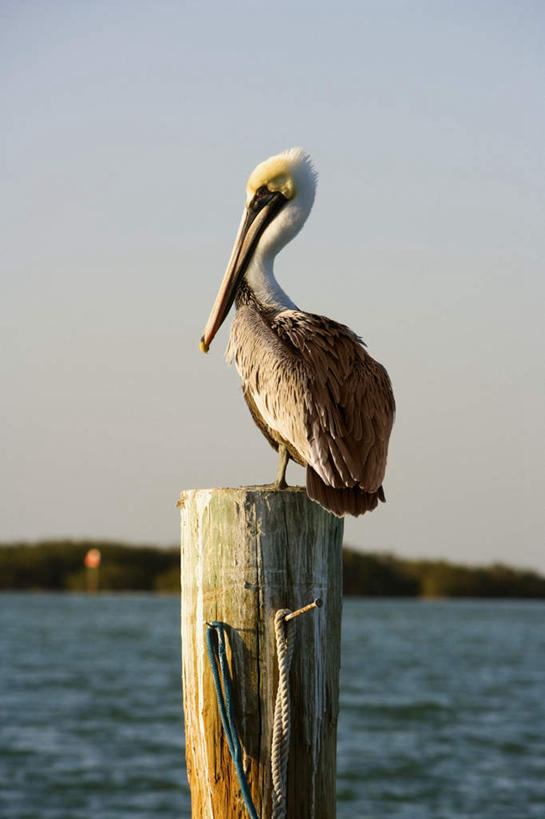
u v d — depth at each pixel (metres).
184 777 19.48
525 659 44.59
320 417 5.22
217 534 4.75
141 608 88.38
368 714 27.88
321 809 4.75
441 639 57.50
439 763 21.20
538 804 17.86
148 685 33.28
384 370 5.50
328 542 4.82
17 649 46.53
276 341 5.72
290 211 6.52
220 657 4.71
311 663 4.71
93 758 21.06
